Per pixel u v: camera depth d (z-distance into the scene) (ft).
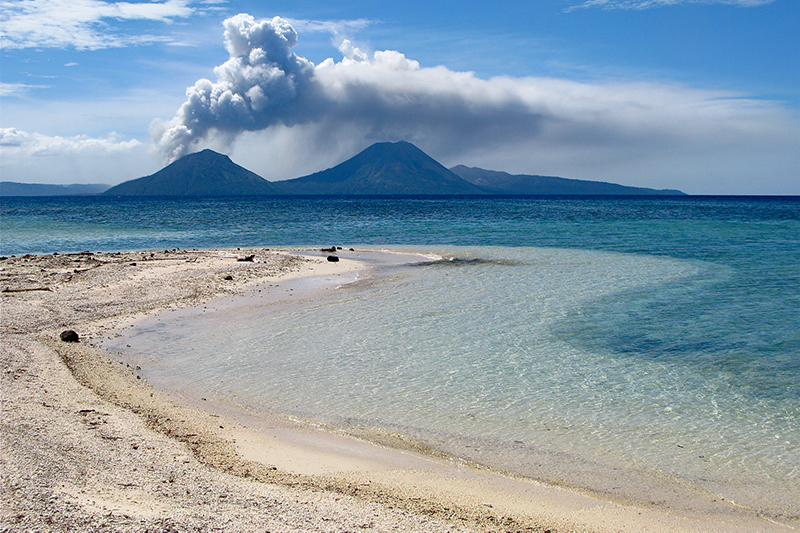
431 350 54.60
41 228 218.79
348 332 61.11
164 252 134.82
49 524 20.38
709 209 412.16
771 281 92.07
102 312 68.74
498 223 246.47
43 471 25.18
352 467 31.35
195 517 22.45
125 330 61.31
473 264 116.26
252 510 23.89
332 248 146.30
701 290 84.69
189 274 98.17
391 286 90.02
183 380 45.78
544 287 87.97
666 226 222.28
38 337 55.01
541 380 46.44
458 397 42.68
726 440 35.76
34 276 91.97
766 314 69.15
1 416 32.07
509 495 28.78
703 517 27.30
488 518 25.89
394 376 47.24
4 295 75.00
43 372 43.16
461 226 229.45
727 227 214.69
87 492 23.68
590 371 48.70
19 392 37.42
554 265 113.29
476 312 70.74
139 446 30.50
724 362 51.19
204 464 29.40
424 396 42.80
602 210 393.50
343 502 26.14
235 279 94.99
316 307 73.82
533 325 64.23
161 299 77.30
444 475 30.91
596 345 56.44
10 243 165.89
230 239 180.96
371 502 26.58
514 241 165.99
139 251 137.90
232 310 71.97
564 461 32.89
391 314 69.82
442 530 23.94
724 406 41.22
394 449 34.22
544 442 35.35
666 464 32.60
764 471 31.86
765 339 58.39
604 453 33.94
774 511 27.94
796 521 27.14
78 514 21.35
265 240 177.78
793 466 32.42
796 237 169.89
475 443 35.12
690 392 43.93
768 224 231.30
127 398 39.70
